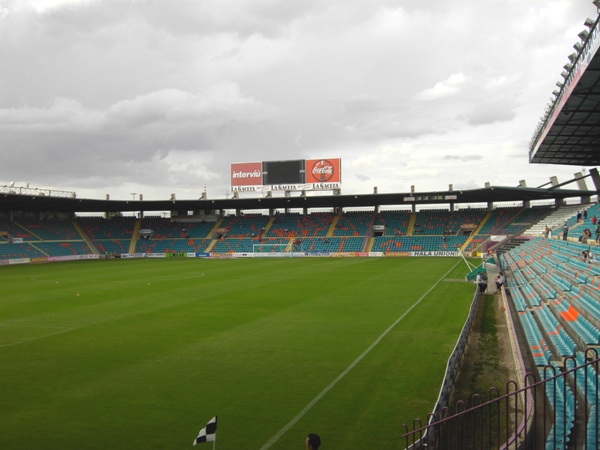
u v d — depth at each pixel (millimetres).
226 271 53562
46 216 90438
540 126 36688
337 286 38375
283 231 91188
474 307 25766
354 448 10500
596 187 53438
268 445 10680
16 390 14344
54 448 10602
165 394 13898
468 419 12023
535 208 81312
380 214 92500
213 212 100250
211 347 19156
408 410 12562
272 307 28438
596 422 8094
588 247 33719
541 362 13695
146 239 93062
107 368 16484
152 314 26531
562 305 20016
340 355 17859
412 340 20094
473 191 69750
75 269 58688
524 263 42000
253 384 14688
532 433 10148
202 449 10484
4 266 65062
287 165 79188
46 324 24062
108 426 11727
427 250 78500
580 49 21734
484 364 16750
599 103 26812
